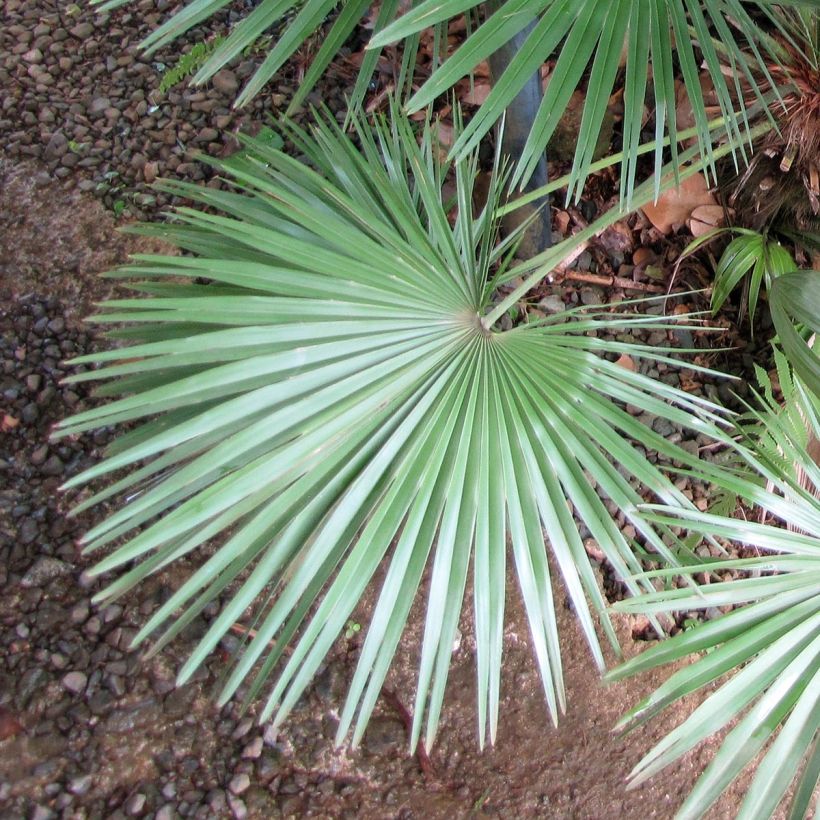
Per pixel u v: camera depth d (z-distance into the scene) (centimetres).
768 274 156
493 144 171
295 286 98
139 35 195
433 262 111
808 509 105
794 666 94
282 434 95
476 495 99
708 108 156
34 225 171
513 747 139
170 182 119
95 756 135
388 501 96
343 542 97
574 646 145
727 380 163
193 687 140
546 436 103
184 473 90
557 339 111
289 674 93
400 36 85
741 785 139
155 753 136
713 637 96
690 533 144
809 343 145
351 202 109
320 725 139
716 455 158
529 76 91
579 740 140
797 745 91
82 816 132
